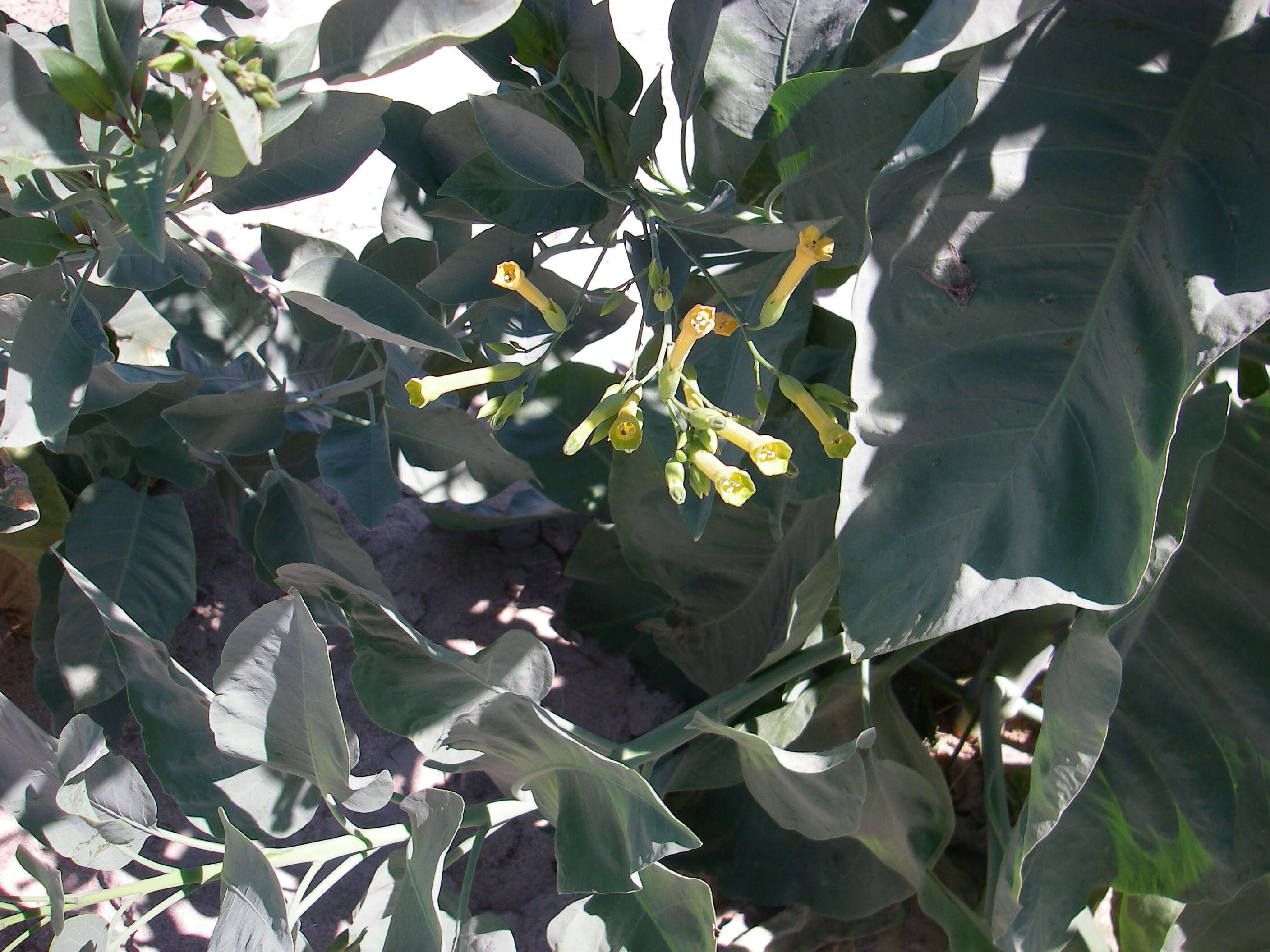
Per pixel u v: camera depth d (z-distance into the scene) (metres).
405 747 0.61
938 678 0.66
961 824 0.64
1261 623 0.48
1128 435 0.40
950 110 0.38
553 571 0.67
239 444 0.52
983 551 0.41
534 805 0.51
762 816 0.59
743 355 0.46
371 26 0.36
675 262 0.47
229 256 0.46
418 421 0.54
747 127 0.49
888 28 0.55
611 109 0.46
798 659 0.55
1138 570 0.38
